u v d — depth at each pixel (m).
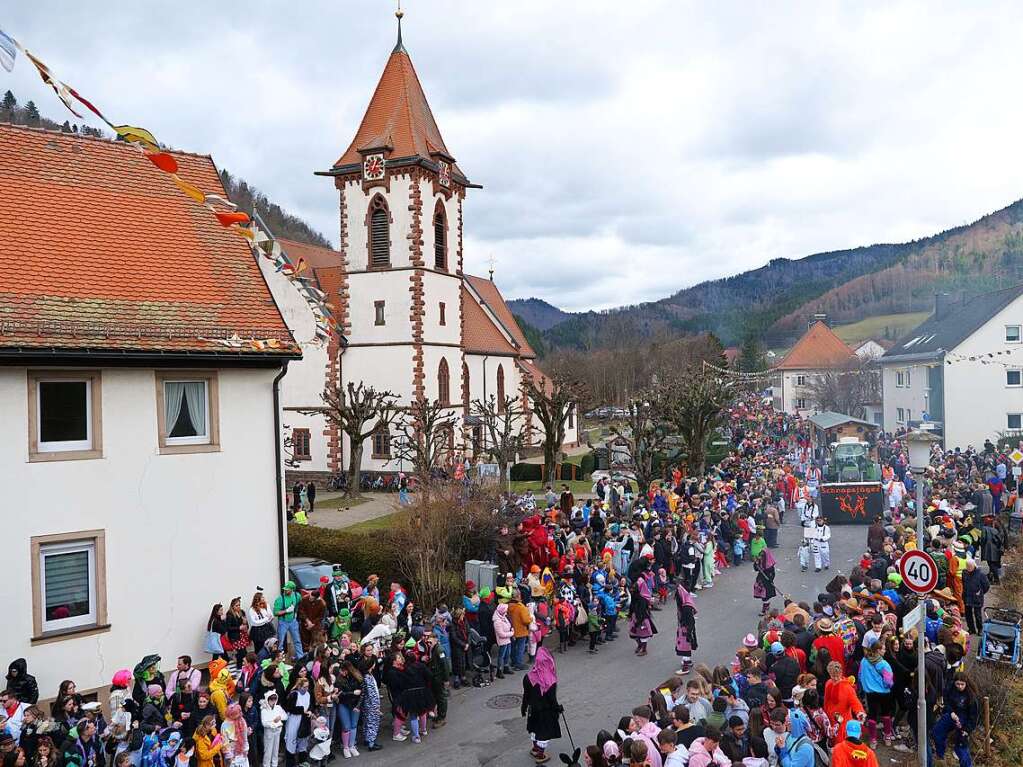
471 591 19.28
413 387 48.00
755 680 12.97
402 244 48.09
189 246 20.23
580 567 21.03
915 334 71.69
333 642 17.72
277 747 14.07
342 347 49.03
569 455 59.97
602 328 183.50
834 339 96.62
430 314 49.16
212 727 13.05
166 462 17.61
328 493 46.19
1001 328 55.50
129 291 18.17
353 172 48.75
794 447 53.81
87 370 16.59
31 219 18.23
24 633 15.57
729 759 11.12
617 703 16.73
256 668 14.84
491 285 71.19
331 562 24.25
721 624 21.81
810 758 11.24
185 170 22.20
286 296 25.17
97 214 19.41
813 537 27.08
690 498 31.53
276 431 19.45
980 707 14.83
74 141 20.58
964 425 56.34
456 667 18.00
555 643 21.23
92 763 12.37
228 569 18.50
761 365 121.75
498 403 62.62
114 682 13.95
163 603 17.44
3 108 96.12
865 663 14.26
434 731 15.85
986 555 23.84
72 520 16.25
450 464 40.62
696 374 52.28
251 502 18.97
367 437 43.78
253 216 50.00
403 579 22.47
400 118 48.94
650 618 19.81
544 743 14.27
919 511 13.92
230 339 18.53
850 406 73.94
